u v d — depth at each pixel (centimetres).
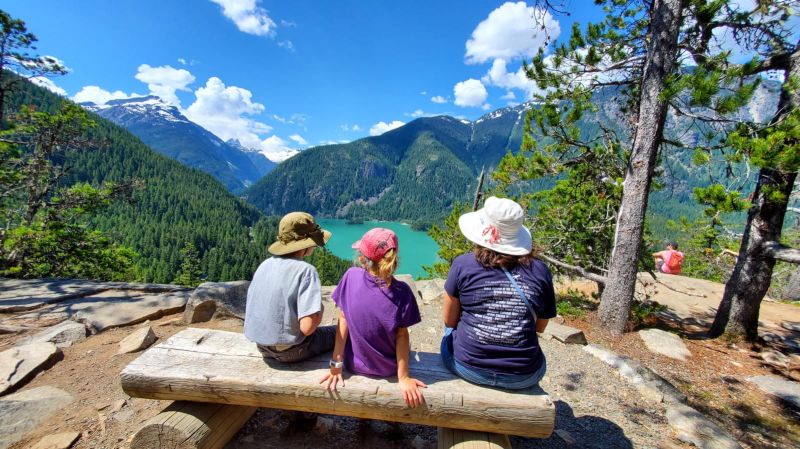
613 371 393
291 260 218
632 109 622
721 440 277
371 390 197
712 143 474
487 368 200
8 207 1186
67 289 501
